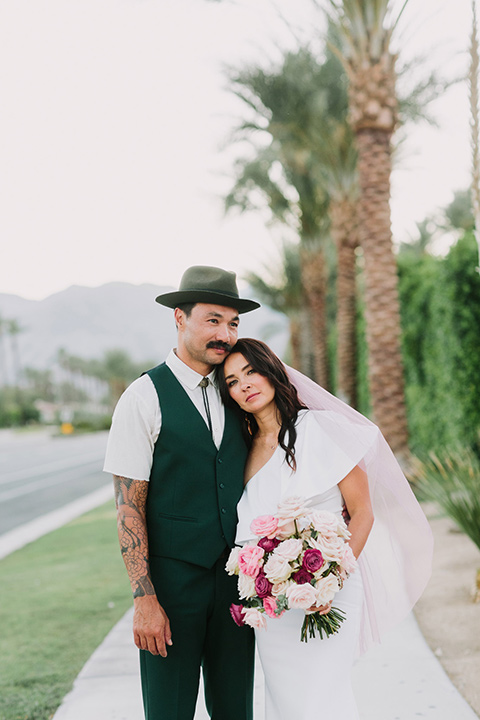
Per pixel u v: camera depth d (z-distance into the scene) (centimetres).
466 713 301
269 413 249
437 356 982
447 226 2259
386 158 966
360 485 238
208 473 235
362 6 907
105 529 950
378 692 333
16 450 3909
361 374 1577
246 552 214
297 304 2572
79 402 13075
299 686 218
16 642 462
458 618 422
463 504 449
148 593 221
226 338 239
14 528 1067
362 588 239
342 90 1252
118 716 325
